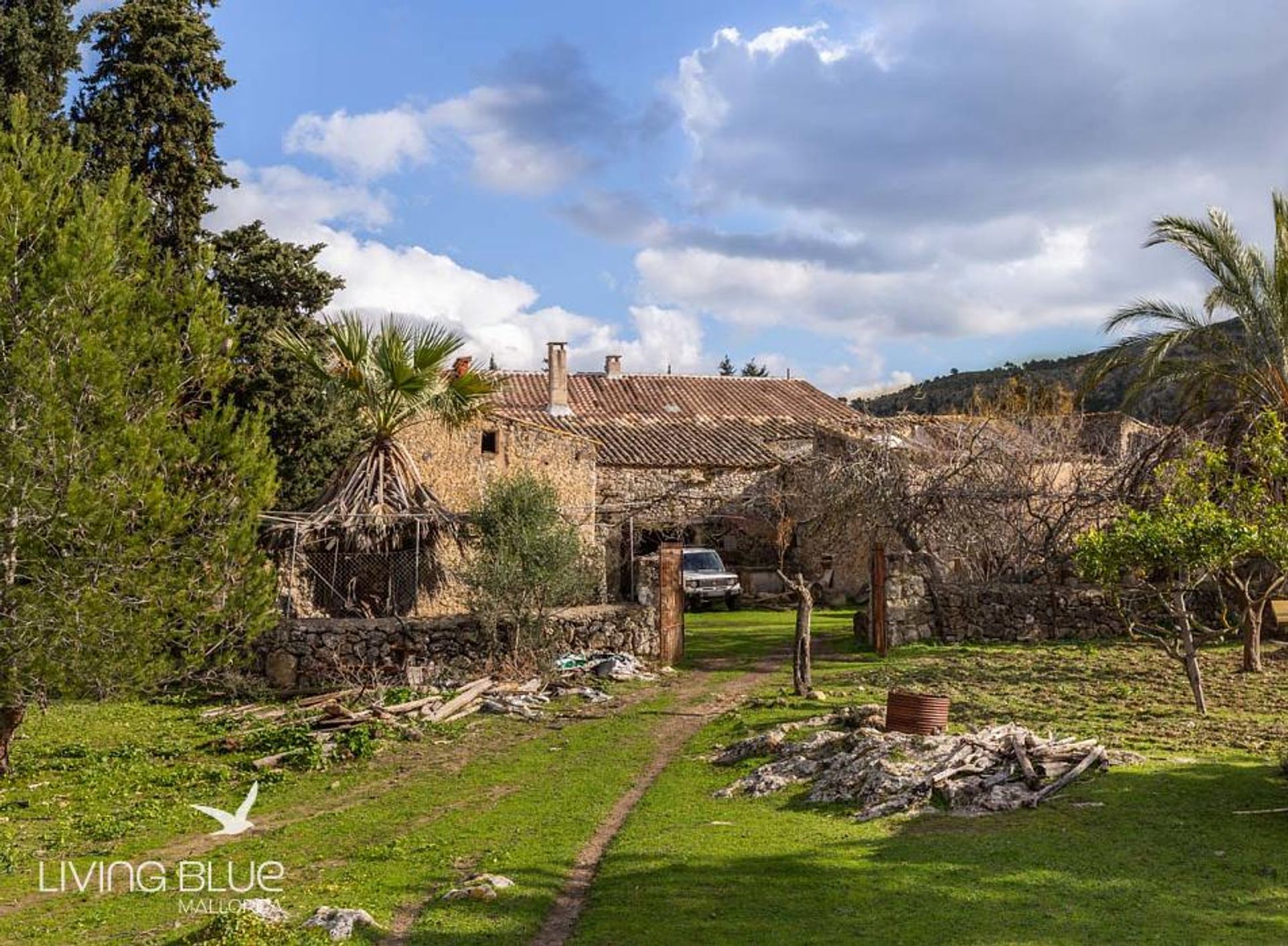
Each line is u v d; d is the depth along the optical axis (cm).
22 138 1323
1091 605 2205
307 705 1811
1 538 1207
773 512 2984
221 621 1409
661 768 1329
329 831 1104
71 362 1223
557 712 1725
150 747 1572
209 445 1427
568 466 2830
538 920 793
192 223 2658
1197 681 1464
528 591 1978
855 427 3050
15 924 827
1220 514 1426
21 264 1257
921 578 2236
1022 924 700
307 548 2098
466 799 1222
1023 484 2411
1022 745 1126
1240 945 649
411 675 1931
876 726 1341
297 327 2764
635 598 2600
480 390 2230
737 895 799
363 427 2641
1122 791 1010
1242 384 2150
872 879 809
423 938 749
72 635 1226
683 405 4188
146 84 2598
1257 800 969
